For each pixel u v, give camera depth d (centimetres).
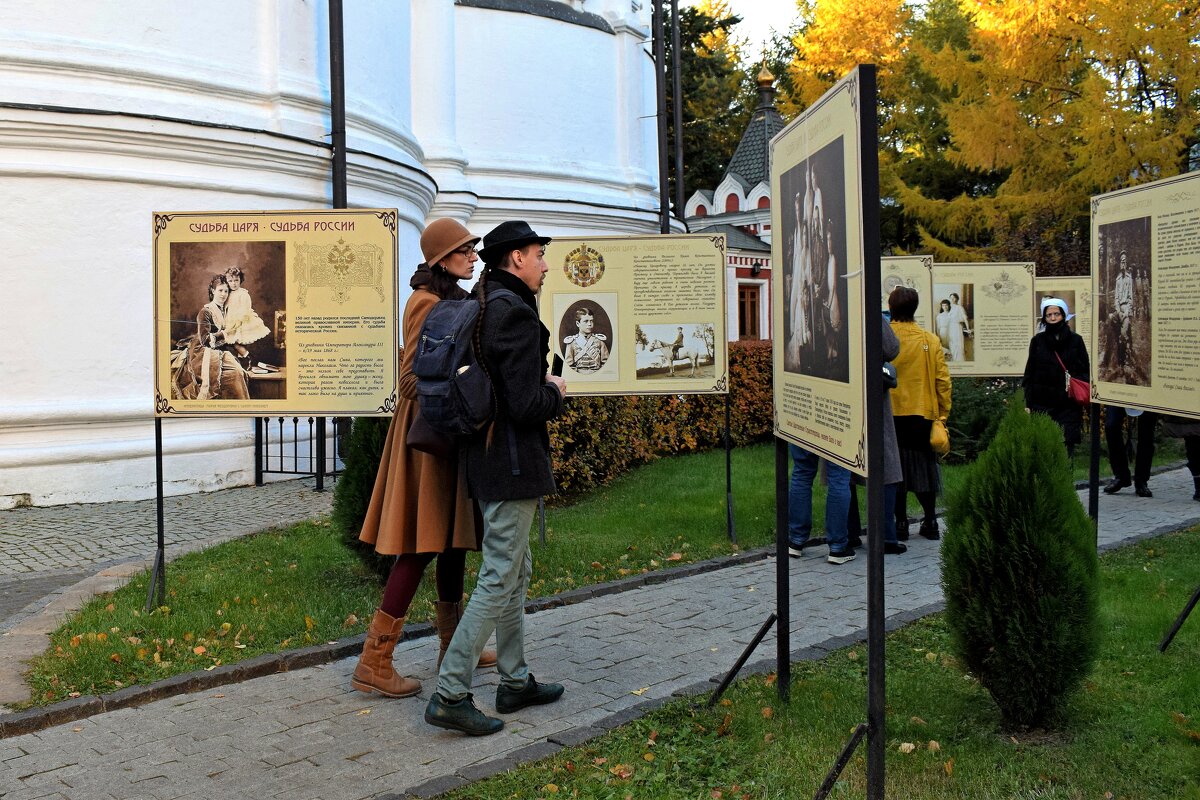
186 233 549
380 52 1216
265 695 448
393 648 445
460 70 1634
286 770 371
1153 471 1122
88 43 922
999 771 361
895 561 705
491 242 401
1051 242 1723
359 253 546
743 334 2850
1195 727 395
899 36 2648
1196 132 1734
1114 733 392
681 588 630
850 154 317
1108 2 1681
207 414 555
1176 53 1672
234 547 717
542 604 584
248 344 554
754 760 374
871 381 303
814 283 362
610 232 1822
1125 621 532
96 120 909
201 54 989
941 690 443
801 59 2756
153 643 498
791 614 570
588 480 974
